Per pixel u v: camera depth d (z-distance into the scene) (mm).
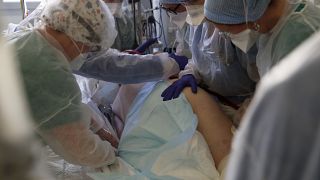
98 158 1252
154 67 1590
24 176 316
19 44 1153
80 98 1209
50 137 1164
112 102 1756
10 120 305
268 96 404
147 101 1485
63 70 1166
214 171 1255
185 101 1447
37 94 1118
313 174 380
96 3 1229
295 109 378
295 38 1084
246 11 1115
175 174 1238
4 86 312
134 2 2211
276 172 404
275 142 398
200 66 1634
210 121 1388
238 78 1532
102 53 1497
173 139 1315
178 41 1937
